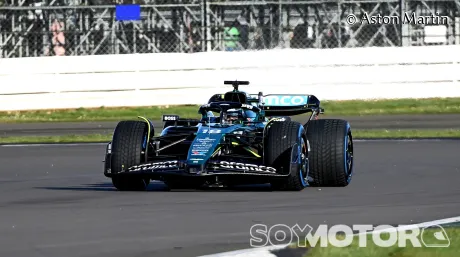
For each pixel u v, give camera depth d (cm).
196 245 2572
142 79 8831
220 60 8819
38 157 5553
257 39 9662
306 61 8881
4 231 2820
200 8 9681
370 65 8950
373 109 8619
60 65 8806
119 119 8300
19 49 9694
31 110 8775
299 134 3722
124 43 9875
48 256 2434
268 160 3672
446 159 5103
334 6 9806
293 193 3712
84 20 9919
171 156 3844
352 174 4472
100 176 4569
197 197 3584
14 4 9806
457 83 9062
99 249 2525
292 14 9731
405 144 6028
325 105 8738
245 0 9662
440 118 7988
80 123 8056
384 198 3547
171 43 9862
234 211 3192
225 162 3603
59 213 3194
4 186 4138
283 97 4216
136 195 3681
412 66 9006
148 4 9856
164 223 2947
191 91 8812
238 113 3972
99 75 8812
